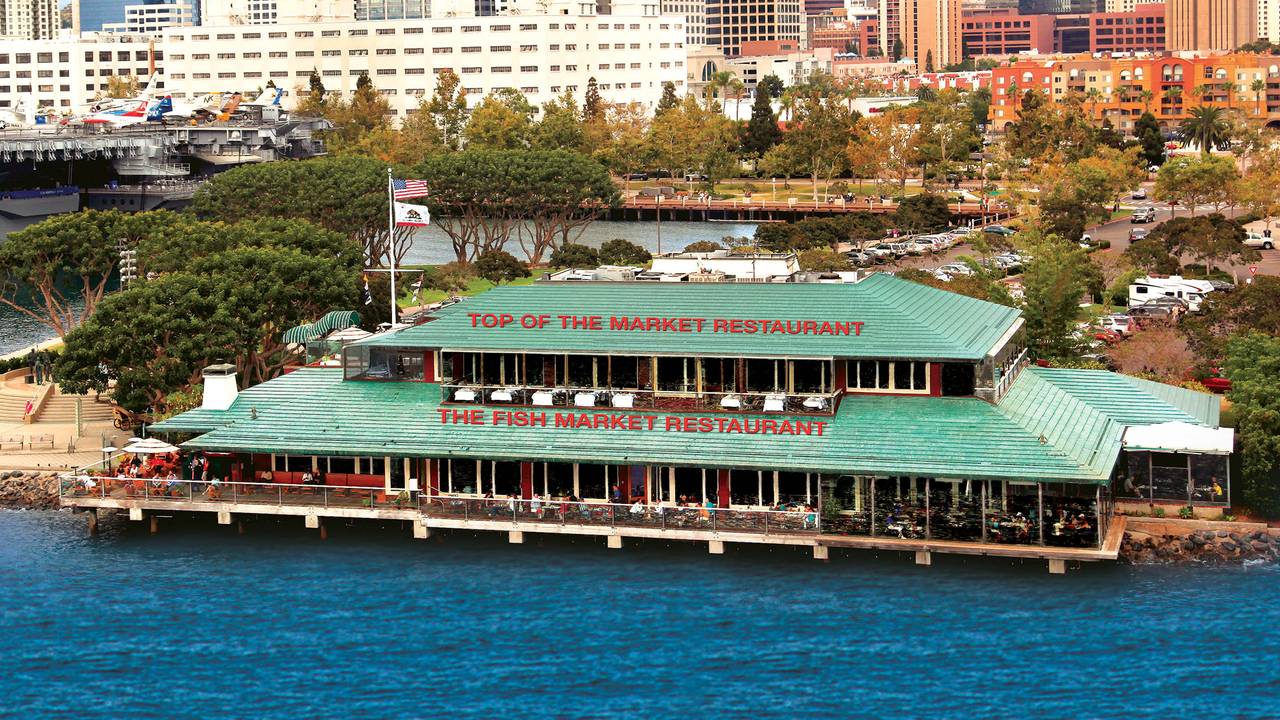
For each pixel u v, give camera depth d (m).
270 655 186.25
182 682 180.38
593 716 169.88
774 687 175.38
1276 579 199.38
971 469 194.75
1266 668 177.88
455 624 192.50
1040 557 197.50
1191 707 169.88
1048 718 168.25
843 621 190.25
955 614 191.25
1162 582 199.25
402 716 171.00
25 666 184.75
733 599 196.75
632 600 197.38
